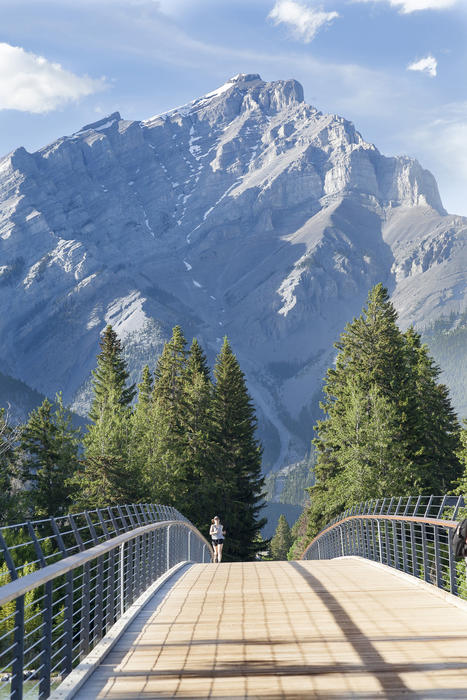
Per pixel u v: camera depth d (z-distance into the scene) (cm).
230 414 6806
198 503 6266
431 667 725
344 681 680
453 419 6469
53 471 6303
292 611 1120
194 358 7650
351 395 5400
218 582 1616
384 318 6059
